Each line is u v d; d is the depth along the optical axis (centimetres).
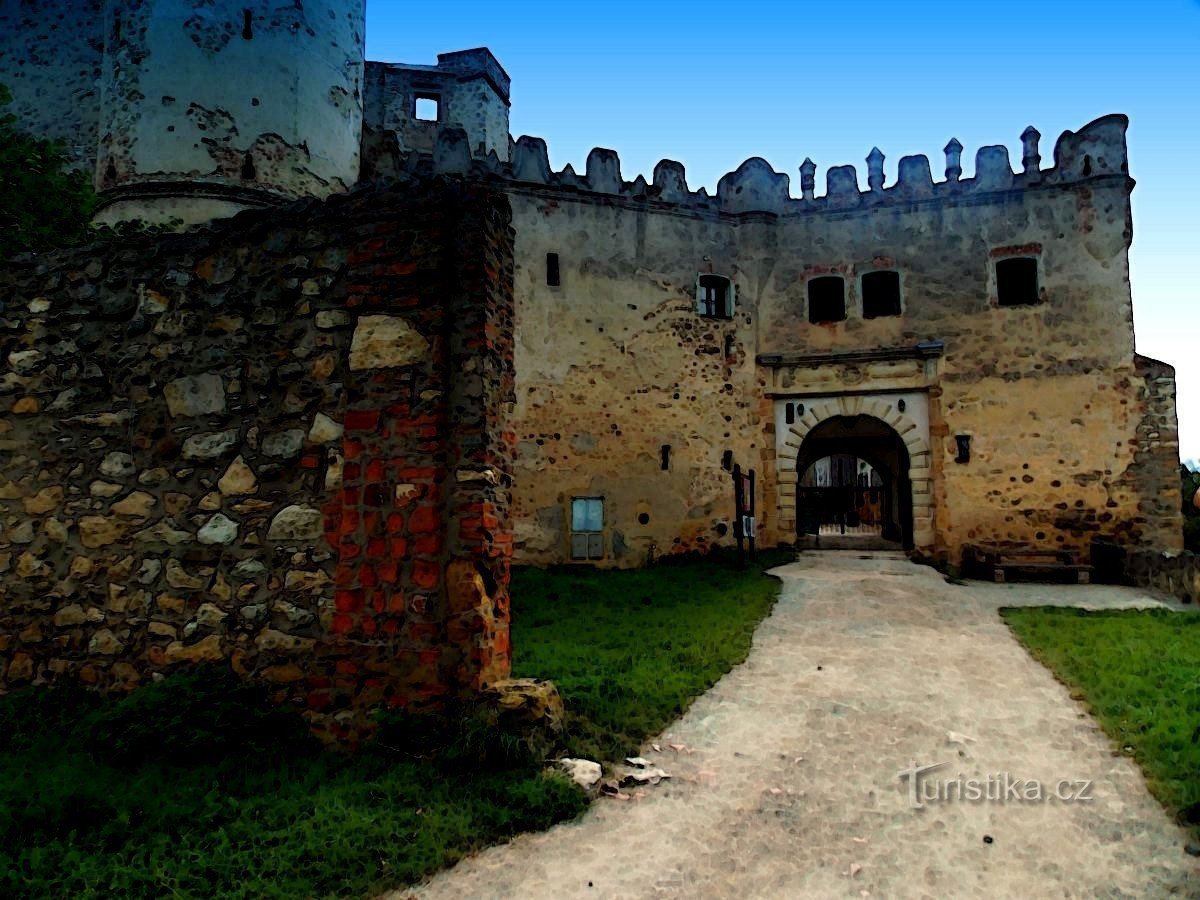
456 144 1461
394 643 436
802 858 369
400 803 380
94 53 1416
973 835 393
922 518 1439
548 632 803
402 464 445
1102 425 1384
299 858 331
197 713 428
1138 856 370
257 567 466
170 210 1005
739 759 485
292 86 1077
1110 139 1426
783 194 1586
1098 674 637
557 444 1411
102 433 510
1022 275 1473
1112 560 1260
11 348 537
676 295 1512
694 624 835
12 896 293
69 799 350
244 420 483
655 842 378
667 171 1534
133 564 491
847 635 807
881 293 1534
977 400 1432
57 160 878
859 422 1803
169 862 318
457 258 459
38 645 502
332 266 477
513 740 416
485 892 329
